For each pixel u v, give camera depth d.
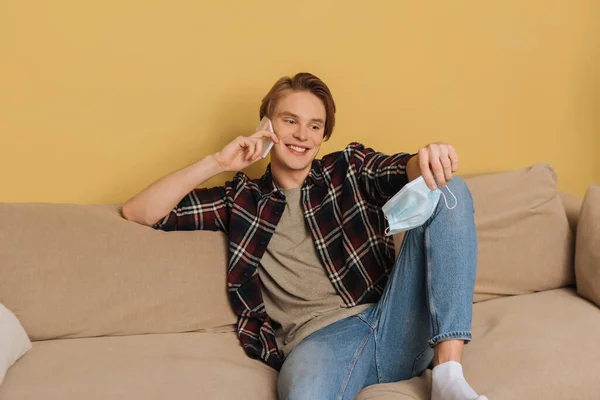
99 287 1.86
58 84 2.13
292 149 1.92
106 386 1.58
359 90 2.47
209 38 2.25
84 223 1.89
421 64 2.54
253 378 1.70
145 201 1.90
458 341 1.62
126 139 2.21
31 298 1.81
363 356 1.72
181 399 1.55
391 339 1.75
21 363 1.68
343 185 1.91
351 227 1.88
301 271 1.89
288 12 2.33
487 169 2.72
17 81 2.09
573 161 2.86
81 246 1.87
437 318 1.64
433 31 2.54
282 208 1.92
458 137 2.65
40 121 2.13
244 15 2.28
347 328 1.76
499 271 2.22
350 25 2.42
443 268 1.65
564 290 2.27
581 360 1.78
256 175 2.36
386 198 1.83
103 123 2.19
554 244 2.28
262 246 1.91
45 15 2.09
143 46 2.19
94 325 1.85
